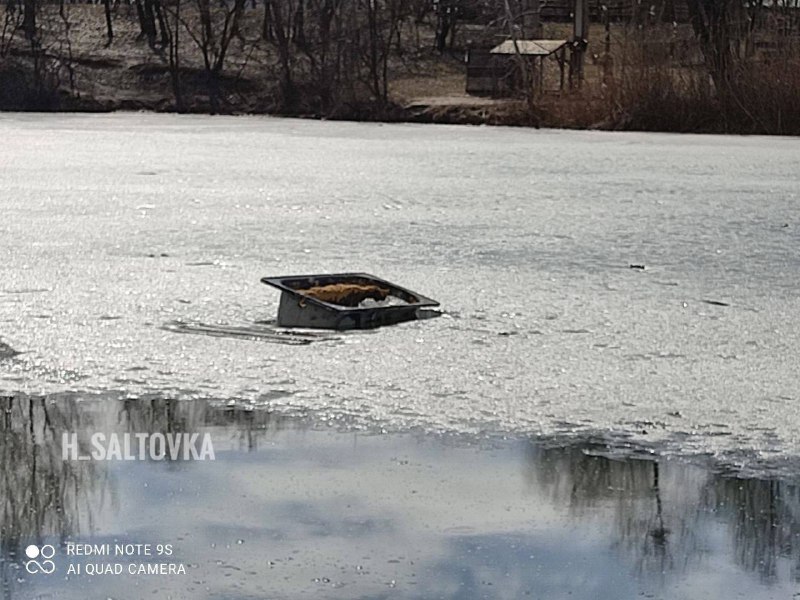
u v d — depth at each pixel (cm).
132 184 2252
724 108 4441
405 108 5331
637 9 5209
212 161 2836
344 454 760
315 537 637
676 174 2589
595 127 4631
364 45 5622
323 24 5628
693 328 1084
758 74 4419
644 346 1017
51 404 859
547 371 938
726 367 954
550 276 1327
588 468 739
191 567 601
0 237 1548
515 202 2016
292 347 1005
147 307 1140
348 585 583
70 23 6338
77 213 1800
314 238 1569
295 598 570
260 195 2077
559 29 6319
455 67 6088
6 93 6006
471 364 955
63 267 1335
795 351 1007
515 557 615
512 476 724
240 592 574
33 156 2947
